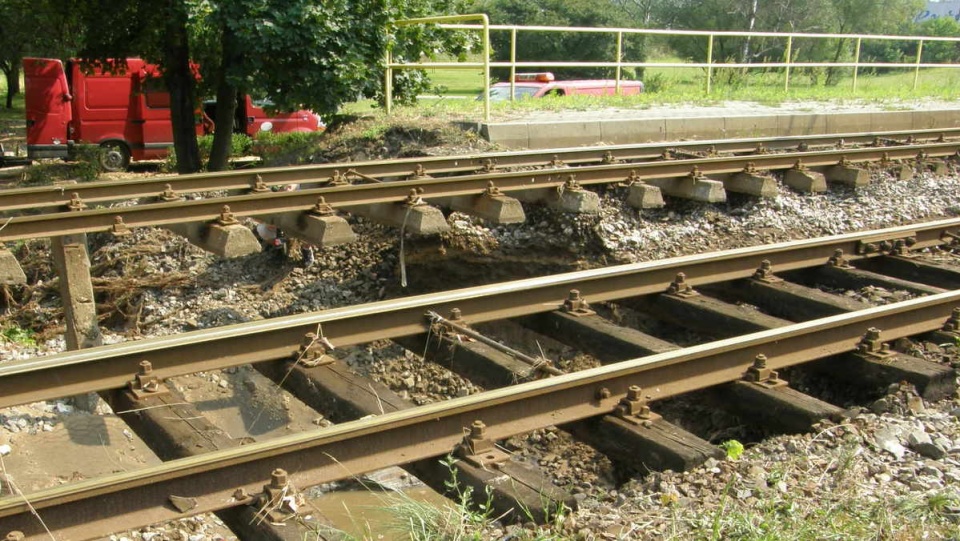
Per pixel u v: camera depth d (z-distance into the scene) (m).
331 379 5.54
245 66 13.83
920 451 4.97
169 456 4.76
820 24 44.75
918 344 6.56
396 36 15.27
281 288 9.55
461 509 4.15
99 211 7.54
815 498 4.40
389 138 12.46
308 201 8.41
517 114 14.05
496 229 9.47
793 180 10.81
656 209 10.04
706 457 4.80
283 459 4.25
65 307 8.17
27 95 20.77
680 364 5.49
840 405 6.21
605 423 5.12
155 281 9.90
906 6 49.09
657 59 47.47
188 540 5.43
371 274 9.54
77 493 3.73
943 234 9.56
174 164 20.20
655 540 4.09
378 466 4.43
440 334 6.24
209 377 8.14
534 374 5.60
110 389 5.25
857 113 15.48
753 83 23.17
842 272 8.27
